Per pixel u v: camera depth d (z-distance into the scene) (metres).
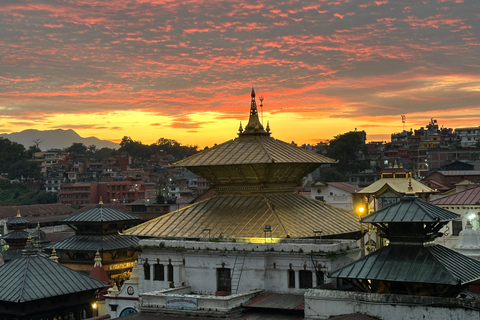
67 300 48.38
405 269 31.30
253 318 35.25
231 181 44.84
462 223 61.28
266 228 39.44
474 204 60.75
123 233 44.06
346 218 45.31
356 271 32.22
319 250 36.41
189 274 40.56
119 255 68.12
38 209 155.25
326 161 46.59
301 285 37.16
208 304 35.88
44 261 49.91
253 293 37.19
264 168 42.81
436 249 32.84
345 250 37.16
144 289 42.22
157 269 42.09
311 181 142.88
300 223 41.56
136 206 112.31
